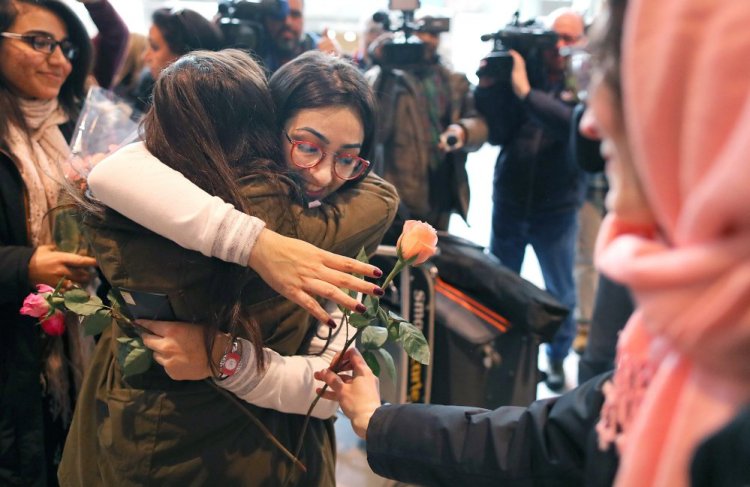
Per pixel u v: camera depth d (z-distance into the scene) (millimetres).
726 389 484
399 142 2201
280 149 1002
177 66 963
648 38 482
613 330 1688
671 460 512
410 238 888
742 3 434
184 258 934
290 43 2383
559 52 2363
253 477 1002
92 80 1782
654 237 566
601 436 686
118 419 1001
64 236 1384
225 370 959
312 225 972
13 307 1400
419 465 898
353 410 952
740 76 437
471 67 3242
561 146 2449
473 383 2010
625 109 541
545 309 1985
